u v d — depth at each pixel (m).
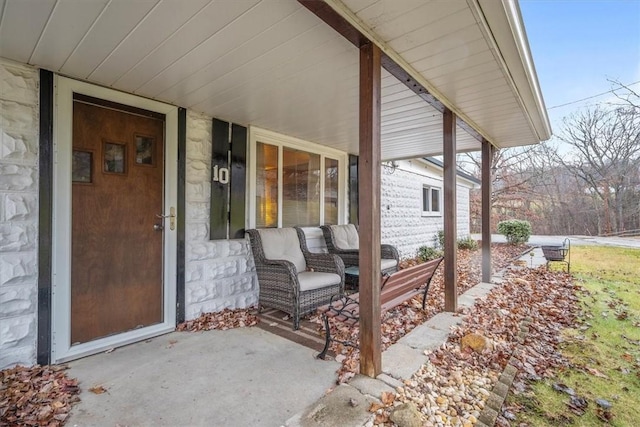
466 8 1.70
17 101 2.31
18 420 1.71
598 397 2.10
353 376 2.17
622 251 8.99
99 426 1.70
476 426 1.73
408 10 1.70
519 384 2.23
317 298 3.43
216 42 2.05
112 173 2.84
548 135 4.41
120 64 2.36
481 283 5.07
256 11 1.72
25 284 2.34
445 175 3.46
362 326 2.16
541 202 18.09
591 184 16.59
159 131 3.16
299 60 2.32
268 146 4.35
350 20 1.75
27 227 2.35
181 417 1.79
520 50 2.23
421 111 3.49
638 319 3.58
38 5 1.65
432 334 2.88
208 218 3.55
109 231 2.82
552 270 6.44
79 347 2.60
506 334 3.04
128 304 2.93
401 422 1.64
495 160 15.13
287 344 2.78
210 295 3.53
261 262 3.57
